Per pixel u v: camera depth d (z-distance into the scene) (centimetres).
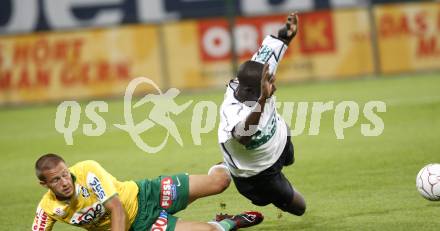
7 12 7319
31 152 4469
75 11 7444
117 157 4075
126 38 6831
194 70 6912
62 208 2077
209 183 2328
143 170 3678
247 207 2778
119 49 6819
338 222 2477
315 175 3272
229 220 2306
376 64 7025
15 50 6700
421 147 3725
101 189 2047
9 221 2814
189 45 6900
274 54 2356
